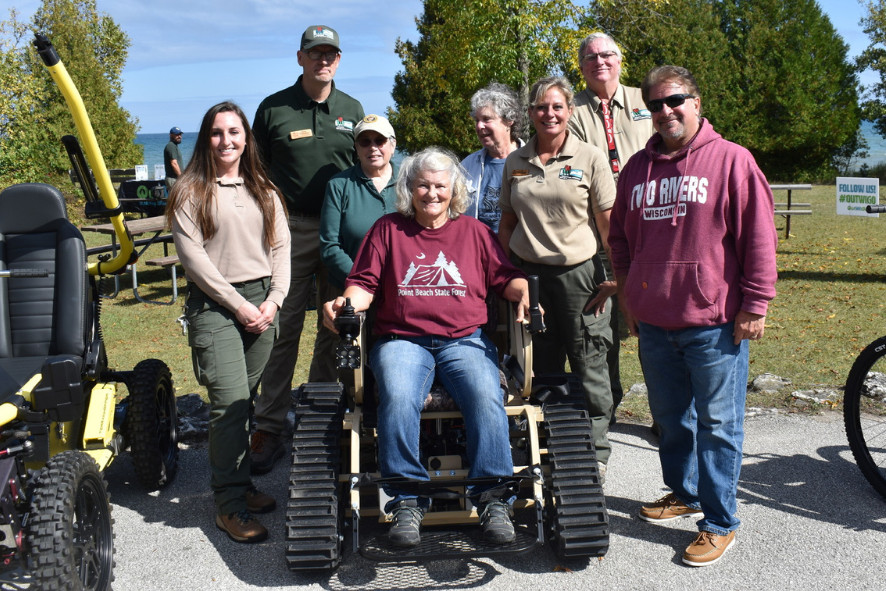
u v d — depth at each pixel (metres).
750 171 3.33
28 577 3.42
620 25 22.56
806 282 10.19
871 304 8.80
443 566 3.64
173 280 10.52
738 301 3.43
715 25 29.81
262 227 4.19
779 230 14.72
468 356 3.62
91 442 4.05
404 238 3.75
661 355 3.68
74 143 4.22
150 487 4.64
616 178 4.70
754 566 3.55
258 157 4.22
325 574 3.59
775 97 29.27
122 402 4.64
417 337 3.71
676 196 3.42
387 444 3.45
